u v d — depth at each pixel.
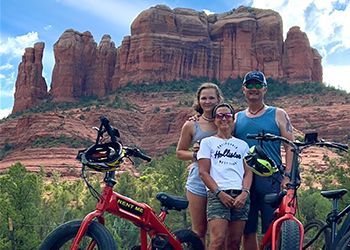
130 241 32.88
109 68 190.88
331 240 5.91
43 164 121.00
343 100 145.88
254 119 7.16
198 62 180.88
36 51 196.75
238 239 6.53
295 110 143.88
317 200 32.84
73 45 192.00
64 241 5.45
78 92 190.00
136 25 184.38
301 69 176.38
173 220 31.75
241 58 179.62
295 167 5.83
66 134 134.00
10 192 32.81
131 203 5.70
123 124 150.38
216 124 6.64
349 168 30.47
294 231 5.37
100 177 38.03
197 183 7.24
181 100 158.38
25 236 31.83
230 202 6.29
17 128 142.75
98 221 5.48
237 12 188.12
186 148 7.43
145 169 97.19
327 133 134.88
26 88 193.50
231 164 6.42
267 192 6.86
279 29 181.88
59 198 49.78
